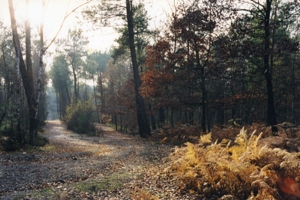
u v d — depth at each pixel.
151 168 10.13
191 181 7.58
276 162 6.67
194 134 19.69
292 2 14.89
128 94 38.75
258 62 21.39
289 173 6.29
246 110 29.39
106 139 27.14
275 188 6.06
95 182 8.12
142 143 20.89
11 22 17.23
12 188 7.72
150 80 22.83
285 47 14.76
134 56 26.66
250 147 7.48
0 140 15.38
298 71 29.83
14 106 18.84
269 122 15.62
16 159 12.28
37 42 42.06
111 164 11.66
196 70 21.64
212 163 7.48
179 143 18.81
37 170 10.20
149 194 6.49
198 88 22.19
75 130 38.25
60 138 27.62
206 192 6.88
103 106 49.59
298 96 29.95
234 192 6.62
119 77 59.50
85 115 39.41
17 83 17.09
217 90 26.55
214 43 19.22
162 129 23.44
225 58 17.03
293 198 5.89
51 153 15.05
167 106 23.36
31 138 17.36
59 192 7.18
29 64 19.53
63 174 9.59
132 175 9.05
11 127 16.81
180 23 20.84
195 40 20.47
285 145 8.72
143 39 33.72
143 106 26.70
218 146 9.03
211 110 31.98
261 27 15.63
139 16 31.27
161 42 23.12
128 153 14.90
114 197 6.82
